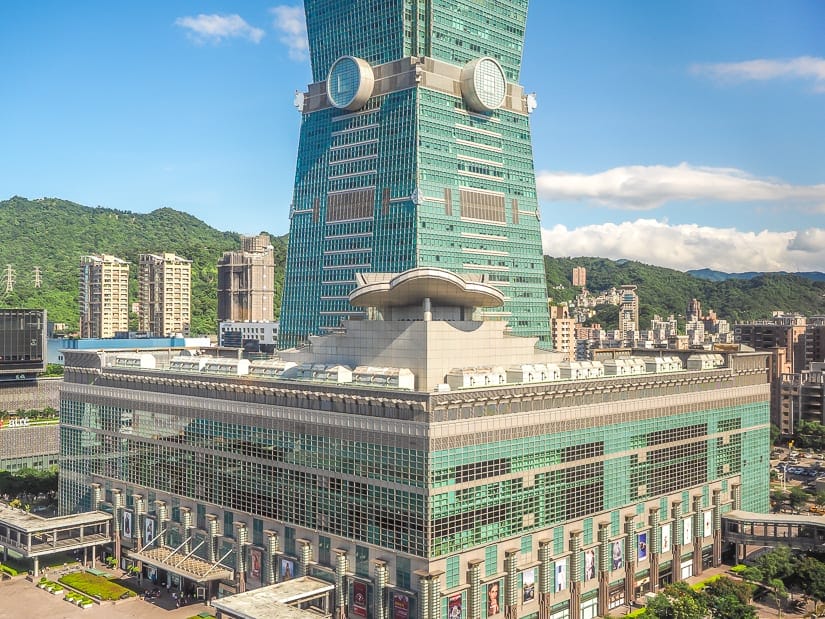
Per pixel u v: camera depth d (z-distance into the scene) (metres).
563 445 150.12
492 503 137.88
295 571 148.25
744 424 196.50
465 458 133.38
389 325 151.00
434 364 145.62
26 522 180.75
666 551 172.00
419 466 129.12
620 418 161.88
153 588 170.12
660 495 171.50
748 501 197.75
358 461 138.62
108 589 166.75
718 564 185.25
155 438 178.75
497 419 138.12
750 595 152.25
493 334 158.50
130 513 183.38
